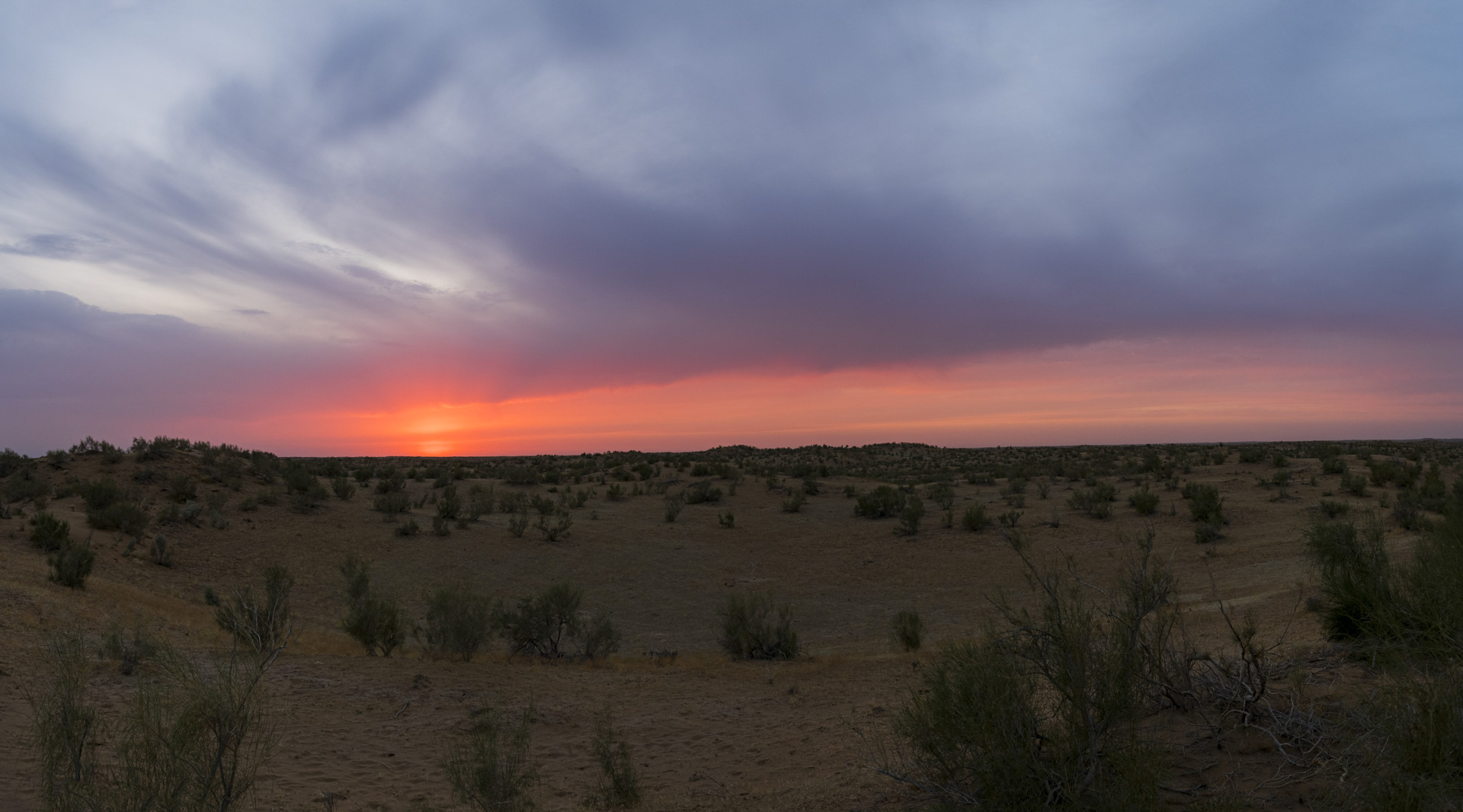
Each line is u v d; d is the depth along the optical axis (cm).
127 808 477
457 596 1939
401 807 855
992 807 514
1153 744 546
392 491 4991
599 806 863
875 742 988
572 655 2209
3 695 1060
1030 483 6191
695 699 1521
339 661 1614
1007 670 547
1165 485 5216
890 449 12875
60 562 1994
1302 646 877
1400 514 2745
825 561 3962
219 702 514
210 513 3591
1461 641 514
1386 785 442
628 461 9406
